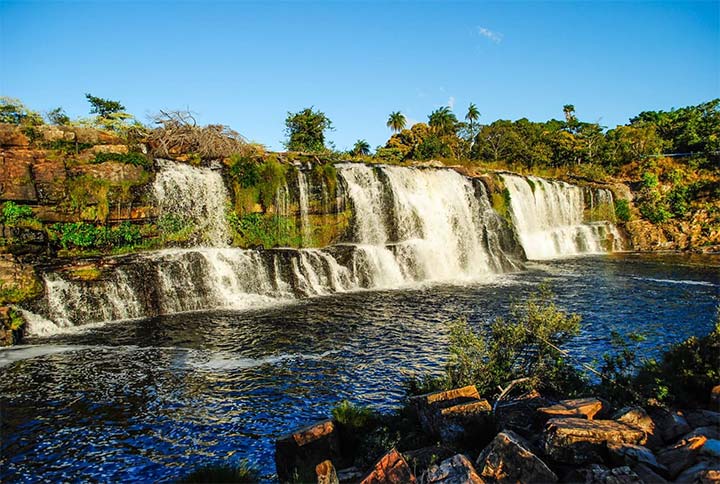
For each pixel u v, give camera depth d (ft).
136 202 79.05
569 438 20.89
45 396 39.29
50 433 33.12
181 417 35.37
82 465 29.14
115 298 66.80
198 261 75.72
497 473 20.54
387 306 72.28
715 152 197.57
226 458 29.66
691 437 20.67
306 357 48.42
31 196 67.97
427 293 83.10
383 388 40.14
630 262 125.70
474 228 124.57
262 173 93.50
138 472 28.30
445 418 26.73
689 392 28.14
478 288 87.76
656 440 21.85
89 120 124.98
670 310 67.67
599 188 177.88
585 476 19.36
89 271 66.95
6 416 35.76
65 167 73.10
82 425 34.27
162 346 52.75
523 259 128.98
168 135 93.15
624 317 63.62
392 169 112.27
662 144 239.09
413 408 31.63
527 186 150.92
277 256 83.92
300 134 168.96
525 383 31.83
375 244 101.81
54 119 119.24
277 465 27.35
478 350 34.63
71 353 50.47
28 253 65.77
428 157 230.48
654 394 27.78
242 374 43.86
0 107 105.40
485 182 132.05
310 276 85.51
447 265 108.06
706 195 174.60
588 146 246.88
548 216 160.66
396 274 97.25
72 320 62.90
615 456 19.97
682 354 30.40
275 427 33.68
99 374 44.11
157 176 82.07
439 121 289.94
